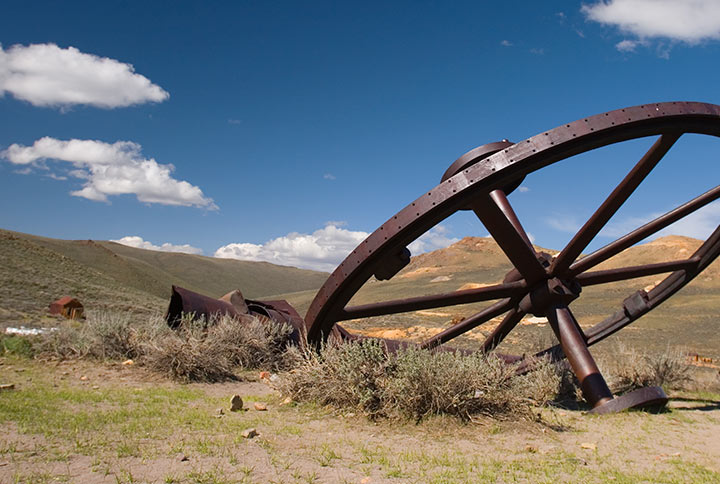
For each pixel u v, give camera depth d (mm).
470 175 7516
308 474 4547
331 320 9273
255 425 6469
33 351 11281
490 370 7914
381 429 6656
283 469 4664
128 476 4156
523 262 9578
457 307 59406
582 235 9305
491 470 4973
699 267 11203
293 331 14477
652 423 7934
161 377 10125
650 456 5984
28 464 4340
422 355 7715
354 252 8141
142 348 11219
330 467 4832
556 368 10719
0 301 28297
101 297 43375
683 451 6316
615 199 8945
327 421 7023
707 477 5133
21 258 52094
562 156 7723
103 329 11672
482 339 30422
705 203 10188
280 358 13258
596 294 71500
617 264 92875
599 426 7594
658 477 5062
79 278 54312
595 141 7750
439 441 6156
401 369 7602
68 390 8008
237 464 4719
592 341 12141
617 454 5977
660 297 11891
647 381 12367
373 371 7781
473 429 6738
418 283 116312
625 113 7766
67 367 10281
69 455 4668
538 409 8766
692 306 55375
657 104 7980
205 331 12750
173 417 6551
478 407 7379
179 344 10648
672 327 41562
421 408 7242
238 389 10000
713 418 8766
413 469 4934
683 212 10156
